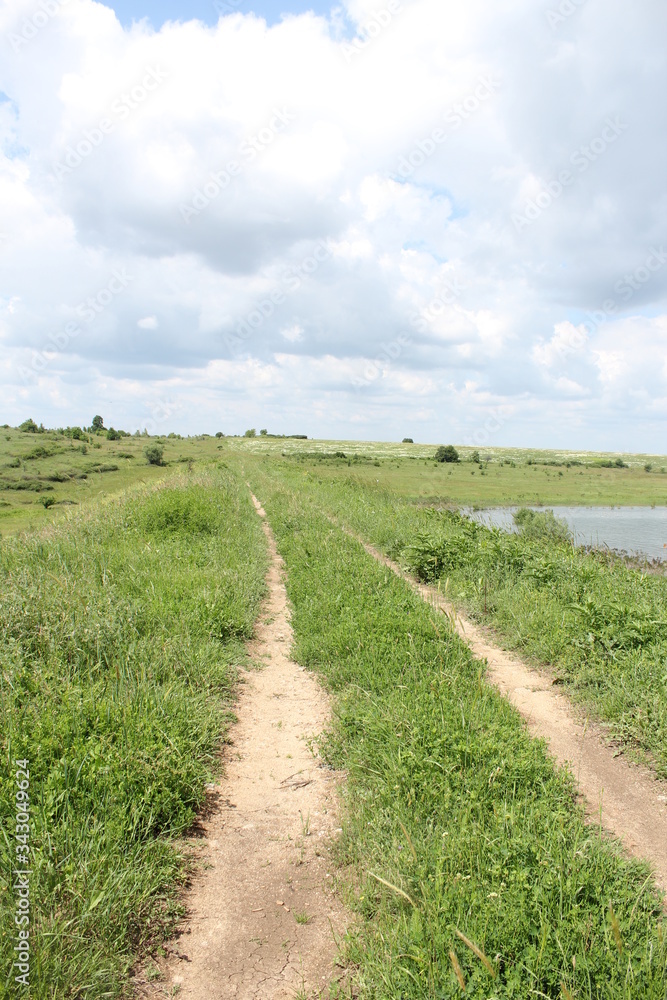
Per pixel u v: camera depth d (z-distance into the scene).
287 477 30.44
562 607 7.60
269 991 2.58
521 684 5.91
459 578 9.66
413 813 3.51
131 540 10.25
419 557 10.36
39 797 3.27
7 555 8.51
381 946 2.68
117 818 3.31
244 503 17.83
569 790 3.91
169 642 5.75
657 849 3.43
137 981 2.60
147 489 16.66
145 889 2.98
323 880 3.25
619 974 2.40
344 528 14.62
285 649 6.92
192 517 12.11
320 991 2.57
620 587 8.56
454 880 2.89
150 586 7.39
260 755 4.58
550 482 46.66
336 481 28.45
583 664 6.05
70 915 2.68
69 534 10.02
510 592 8.47
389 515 15.86
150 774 3.71
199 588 7.58
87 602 6.10
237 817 3.81
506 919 2.60
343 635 6.48
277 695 5.68
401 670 5.68
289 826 3.73
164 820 3.60
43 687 4.46
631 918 2.64
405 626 6.57
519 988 2.34
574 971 2.38
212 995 2.55
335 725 4.82
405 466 52.94
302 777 4.28
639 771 4.32
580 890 2.81
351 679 5.69
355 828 3.52
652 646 6.05
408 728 4.36
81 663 5.17
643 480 50.84
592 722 5.07
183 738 4.25
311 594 8.46
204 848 3.51
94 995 2.40
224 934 2.89
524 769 3.84
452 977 2.41
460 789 3.68
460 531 13.13
